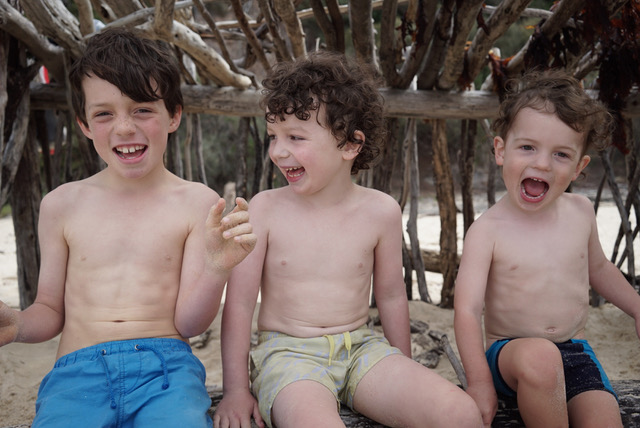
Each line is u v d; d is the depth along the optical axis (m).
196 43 3.06
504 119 1.83
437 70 3.21
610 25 2.50
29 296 3.63
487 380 1.67
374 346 1.77
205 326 1.66
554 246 1.82
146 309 1.65
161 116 1.64
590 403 1.63
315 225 1.81
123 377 1.56
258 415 1.67
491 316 1.88
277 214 1.82
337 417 1.49
